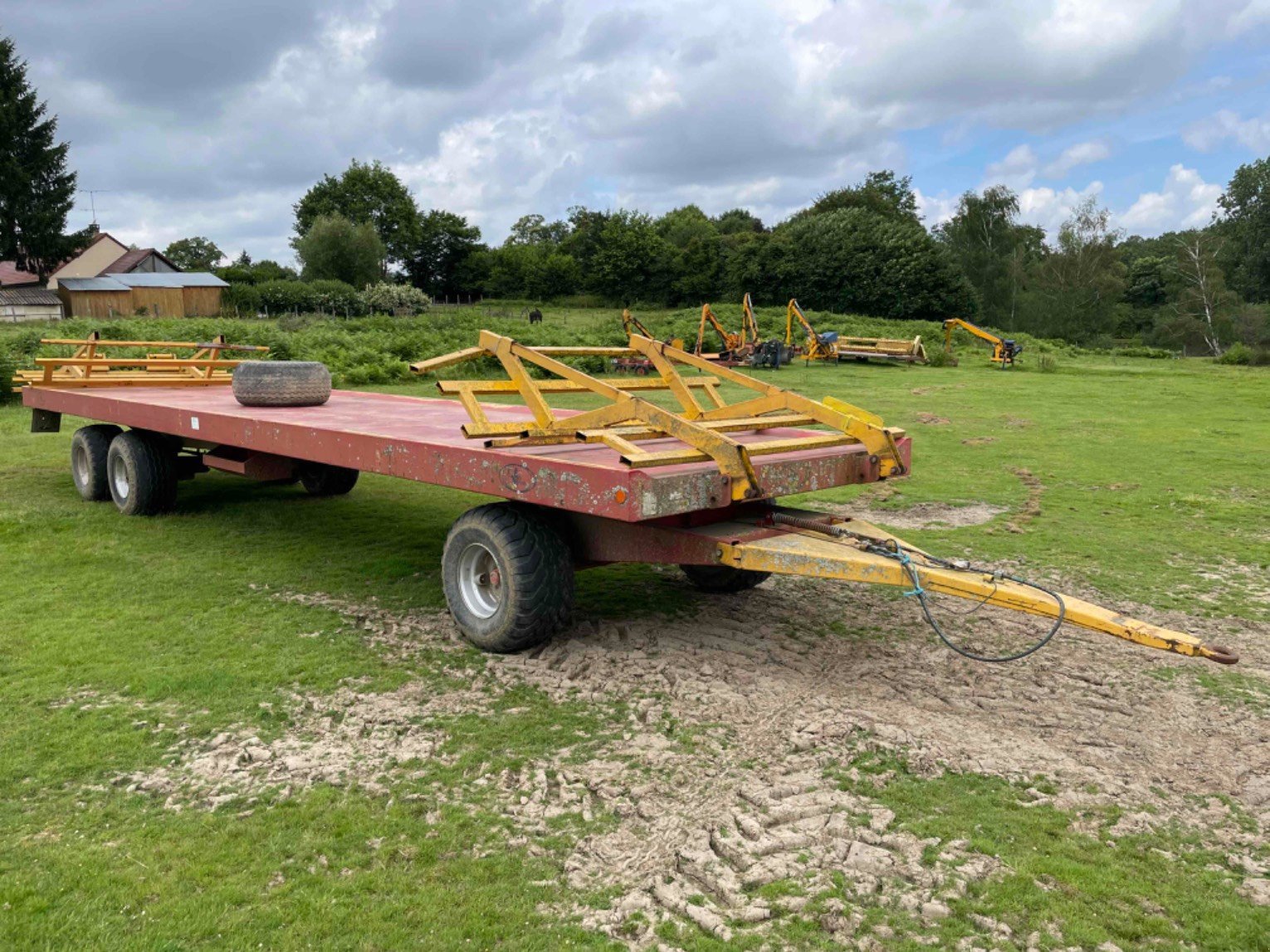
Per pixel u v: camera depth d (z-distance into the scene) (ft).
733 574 18.12
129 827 9.84
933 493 29.81
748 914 8.39
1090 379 81.25
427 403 26.78
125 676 13.96
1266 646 16.16
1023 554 22.18
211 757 11.44
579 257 254.27
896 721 12.63
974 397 62.75
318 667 14.43
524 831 9.84
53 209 169.17
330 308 153.79
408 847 9.47
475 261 277.64
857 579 12.78
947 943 8.06
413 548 22.04
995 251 205.16
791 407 15.66
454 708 12.99
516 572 14.28
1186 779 11.23
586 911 8.50
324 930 8.17
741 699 13.32
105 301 146.92
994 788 10.85
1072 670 14.87
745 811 10.22
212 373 32.14
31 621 16.40
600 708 13.03
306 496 28.45
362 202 283.18
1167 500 28.84
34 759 11.30
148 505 24.80
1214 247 205.77
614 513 12.60
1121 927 8.30
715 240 209.46
